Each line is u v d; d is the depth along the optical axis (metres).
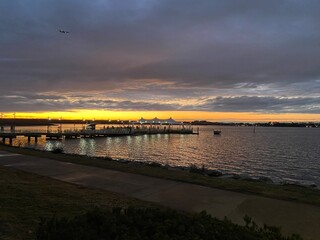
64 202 7.48
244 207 7.60
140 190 9.26
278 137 119.38
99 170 12.66
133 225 3.63
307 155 49.25
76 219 3.71
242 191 9.24
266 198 8.45
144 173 12.04
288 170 33.38
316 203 7.99
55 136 74.06
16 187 8.90
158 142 81.06
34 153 18.53
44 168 12.98
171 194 8.81
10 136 63.44
